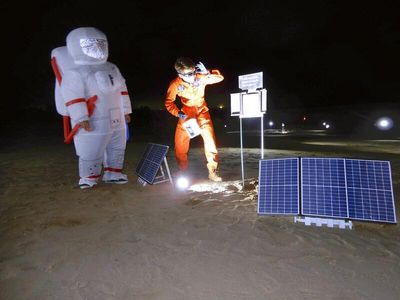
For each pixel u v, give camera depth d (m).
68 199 6.16
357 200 4.46
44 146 17.31
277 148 15.96
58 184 7.52
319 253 3.71
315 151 13.98
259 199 4.99
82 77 6.41
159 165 6.95
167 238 4.21
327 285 3.06
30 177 8.45
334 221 4.51
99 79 6.53
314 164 4.84
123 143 7.27
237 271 3.35
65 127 6.86
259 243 4.00
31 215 5.25
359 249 3.79
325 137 25.19
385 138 23.12
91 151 6.78
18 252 3.88
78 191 6.75
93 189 6.87
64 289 3.09
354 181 4.57
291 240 4.07
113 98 6.83
